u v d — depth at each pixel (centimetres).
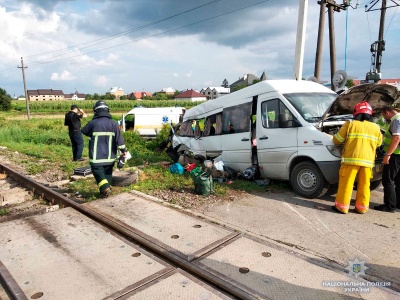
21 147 1343
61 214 506
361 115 508
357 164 497
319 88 700
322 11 1362
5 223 473
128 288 311
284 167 629
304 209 543
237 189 659
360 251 395
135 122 1822
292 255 377
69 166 927
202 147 841
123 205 555
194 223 473
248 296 298
